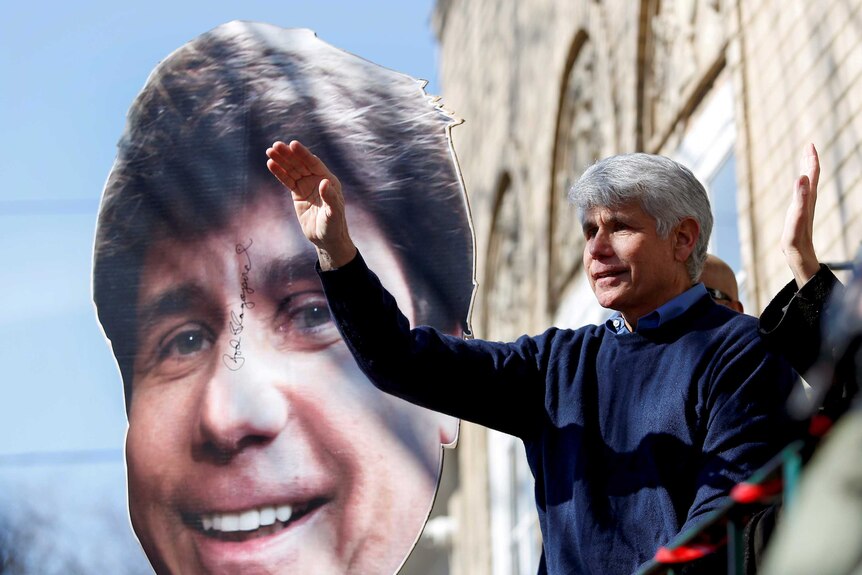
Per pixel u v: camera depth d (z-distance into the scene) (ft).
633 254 13.42
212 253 15.69
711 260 17.65
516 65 42.27
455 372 13.37
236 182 15.84
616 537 12.51
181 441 15.23
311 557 14.85
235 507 15.03
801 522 7.32
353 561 14.82
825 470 7.43
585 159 35.42
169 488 15.12
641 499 12.55
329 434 15.11
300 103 15.98
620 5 32.78
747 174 25.11
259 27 16.17
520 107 41.34
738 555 9.94
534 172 39.11
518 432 13.52
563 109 37.01
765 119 24.89
